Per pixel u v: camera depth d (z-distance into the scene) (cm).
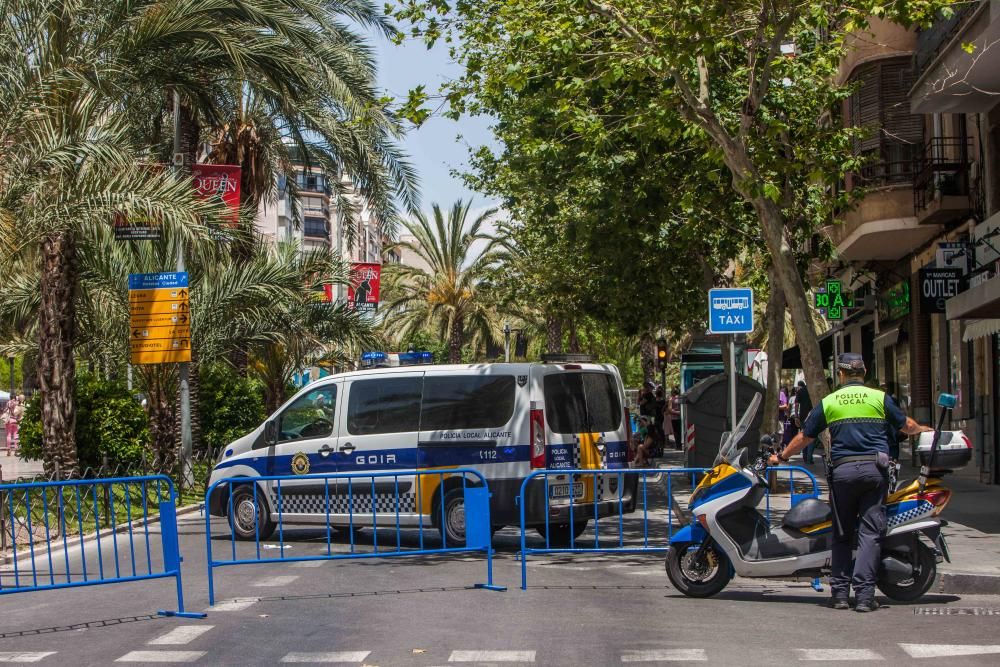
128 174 1628
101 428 1941
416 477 1370
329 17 2156
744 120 1447
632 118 1681
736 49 1702
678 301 2708
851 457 893
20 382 5338
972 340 2239
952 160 2267
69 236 1720
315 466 1429
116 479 981
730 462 959
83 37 1705
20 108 1571
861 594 886
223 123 2481
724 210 2048
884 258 2812
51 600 1041
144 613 933
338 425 1426
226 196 2020
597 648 743
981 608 896
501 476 1341
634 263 2411
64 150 1561
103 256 2170
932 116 2391
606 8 1384
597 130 1538
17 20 1625
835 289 3055
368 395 1420
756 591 1003
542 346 5947
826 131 1989
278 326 2455
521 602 944
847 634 790
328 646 766
